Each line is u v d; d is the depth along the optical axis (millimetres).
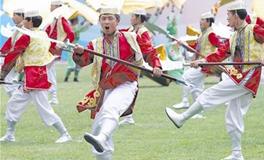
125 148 18969
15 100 20062
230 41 17250
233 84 17047
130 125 23141
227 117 17281
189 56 31953
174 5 39312
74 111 26531
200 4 46281
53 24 25078
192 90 25422
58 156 18016
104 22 14984
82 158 17766
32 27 19734
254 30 16906
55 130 22297
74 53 15141
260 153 18312
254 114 25609
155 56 15320
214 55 17391
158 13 42000
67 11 25391
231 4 17172
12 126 20250
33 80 19719
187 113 17344
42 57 19781
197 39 25797
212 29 25406
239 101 17219
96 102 15156
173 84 36938
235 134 17203
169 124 23297
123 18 42062
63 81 38562
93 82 15297
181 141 19984
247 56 17016
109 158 14953
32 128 22703
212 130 21938
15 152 18609
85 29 38344
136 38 15219
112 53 15133
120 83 15102
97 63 15180
